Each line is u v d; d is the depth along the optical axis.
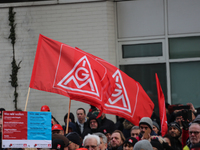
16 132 8.34
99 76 11.38
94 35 17.86
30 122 8.38
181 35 17.72
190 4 17.70
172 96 17.81
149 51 18.05
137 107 12.23
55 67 11.03
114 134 11.16
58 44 11.16
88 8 17.89
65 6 18.03
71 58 11.12
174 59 17.77
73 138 10.63
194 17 17.67
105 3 17.80
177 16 17.80
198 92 17.62
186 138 10.83
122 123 15.53
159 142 9.30
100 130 13.08
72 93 10.98
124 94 12.16
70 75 11.05
